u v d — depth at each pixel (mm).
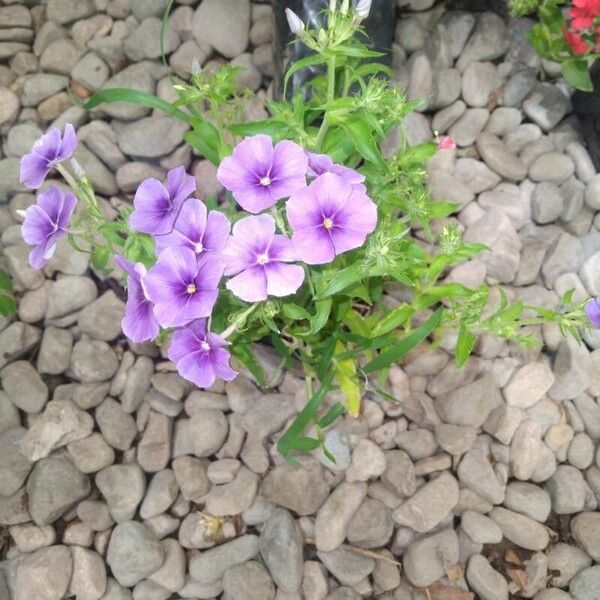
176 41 409
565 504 313
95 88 405
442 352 328
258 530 310
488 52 396
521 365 333
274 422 318
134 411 330
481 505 312
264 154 212
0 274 335
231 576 294
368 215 208
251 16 410
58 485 303
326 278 248
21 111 403
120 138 380
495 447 323
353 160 298
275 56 374
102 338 339
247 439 322
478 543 304
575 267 356
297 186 210
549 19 349
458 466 319
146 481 317
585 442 325
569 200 365
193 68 272
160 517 308
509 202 367
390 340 283
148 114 394
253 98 394
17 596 290
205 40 407
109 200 380
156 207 226
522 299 348
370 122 244
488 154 375
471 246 269
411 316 329
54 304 344
